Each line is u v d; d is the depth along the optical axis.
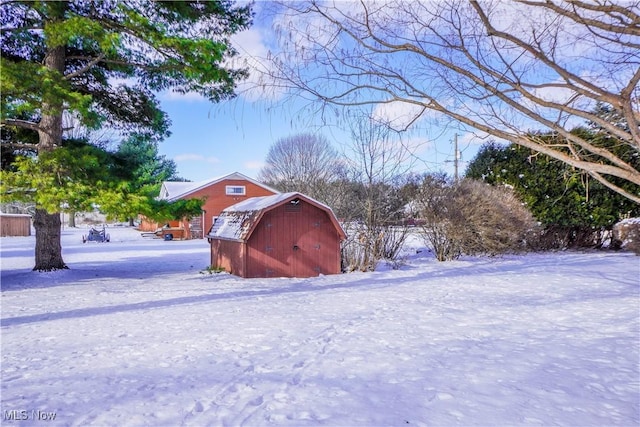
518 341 5.63
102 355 5.21
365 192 16.52
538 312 7.41
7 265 16.77
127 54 11.91
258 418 3.46
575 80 2.54
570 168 4.93
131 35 11.06
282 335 6.05
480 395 3.87
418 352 5.19
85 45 11.82
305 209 13.48
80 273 13.53
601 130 3.21
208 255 21.06
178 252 22.88
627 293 9.06
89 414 3.57
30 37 11.40
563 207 19.06
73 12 9.91
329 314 7.47
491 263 15.62
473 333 6.07
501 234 17.08
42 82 8.69
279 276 13.13
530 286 10.31
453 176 17.56
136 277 13.06
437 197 17.05
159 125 14.27
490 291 9.74
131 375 4.50
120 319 7.24
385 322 6.82
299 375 4.45
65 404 3.77
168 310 7.96
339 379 4.32
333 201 20.81
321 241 13.65
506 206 17.41
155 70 11.73
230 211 15.61
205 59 9.91
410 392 3.96
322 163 34.25
